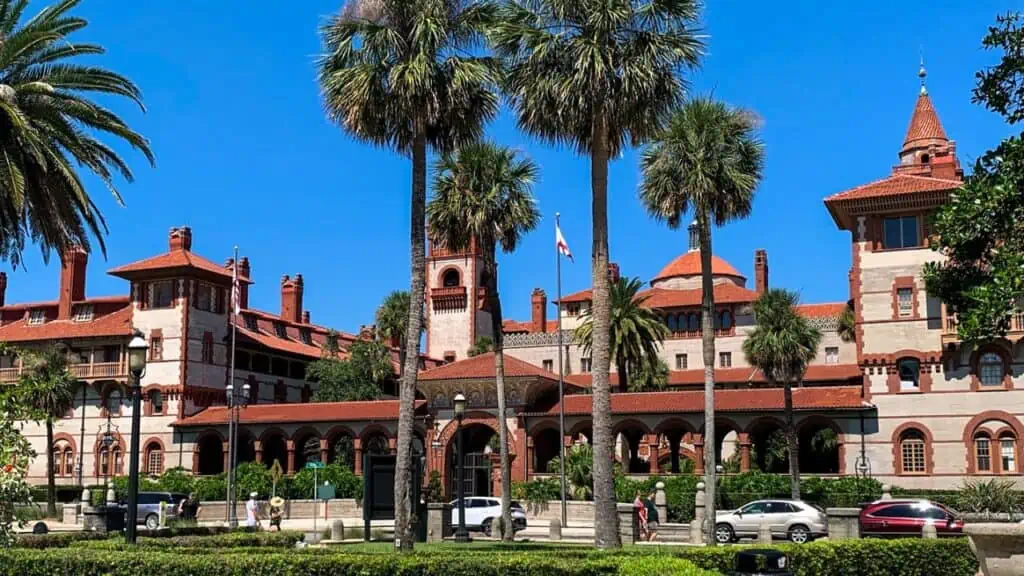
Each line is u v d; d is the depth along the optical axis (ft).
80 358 273.95
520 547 101.55
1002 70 64.39
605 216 89.71
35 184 96.58
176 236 274.98
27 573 65.46
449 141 104.32
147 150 101.35
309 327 336.29
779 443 255.91
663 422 214.28
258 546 95.30
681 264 363.15
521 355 341.41
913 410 189.47
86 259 291.17
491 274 148.97
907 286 192.13
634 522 122.42
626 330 233.14
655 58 88.63
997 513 155.43
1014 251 61.16
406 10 96.73
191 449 256.11
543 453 244.63
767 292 198.80
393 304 315.58
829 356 303.48
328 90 98.17
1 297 304.71
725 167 125.70
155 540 95.76
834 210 203.51
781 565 55.01
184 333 262.88
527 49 91.45
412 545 90.43
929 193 188.75
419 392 244.22
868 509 133.08
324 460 245.45
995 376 185.16
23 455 75.36
